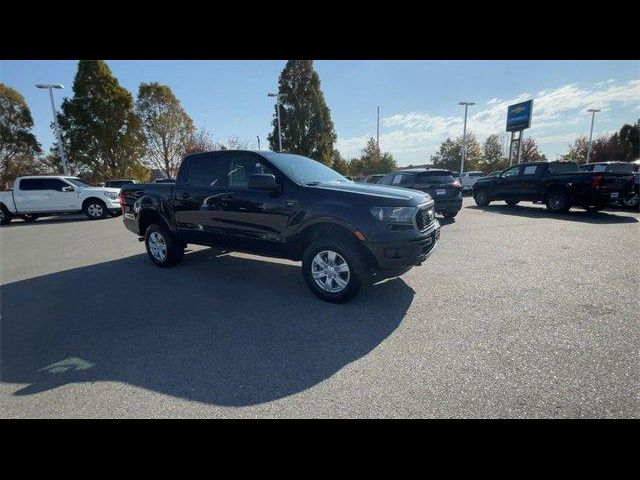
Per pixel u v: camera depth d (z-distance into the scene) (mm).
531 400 2268
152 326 3619
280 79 36531
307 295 4352
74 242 9078
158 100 34250
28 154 32219
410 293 4262
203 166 5059
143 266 6133
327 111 36906
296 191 4117
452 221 10031
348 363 2793
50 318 3945
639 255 5668
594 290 4164
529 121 27719
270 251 4484
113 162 29953
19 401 2459
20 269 6410
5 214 14453
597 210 11250
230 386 2549
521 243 6824
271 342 3184
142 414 2283
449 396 2336
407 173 10125
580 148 48375
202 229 5062
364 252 3771
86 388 2586
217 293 4547
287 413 2246
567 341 2992
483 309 3723
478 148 47938
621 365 2609
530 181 11891
